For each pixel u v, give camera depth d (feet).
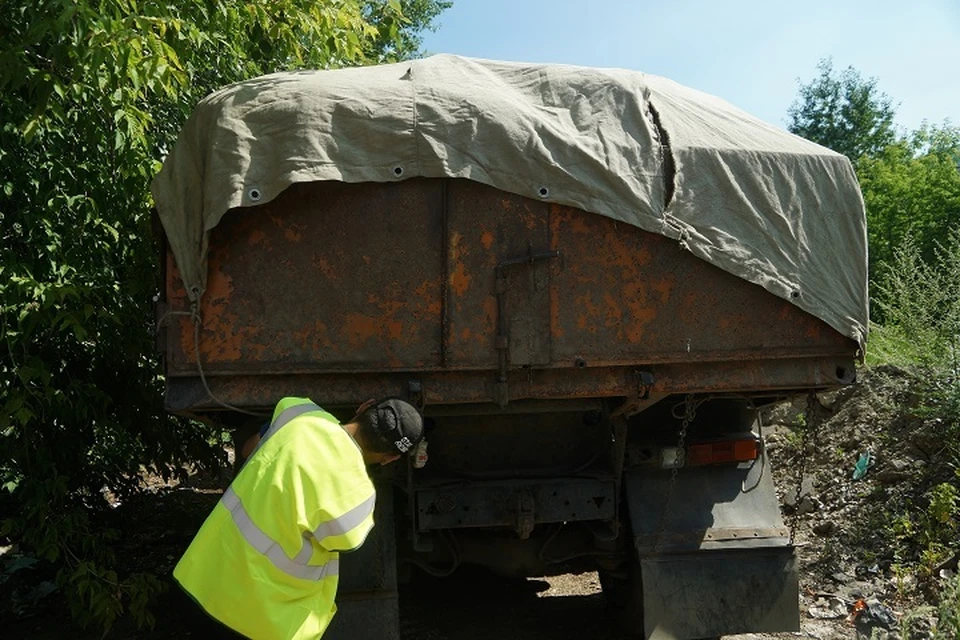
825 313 13.35
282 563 9.59
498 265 12.60
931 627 14.10
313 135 12.26
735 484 15.20
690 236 12.92
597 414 15.30
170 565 21.01
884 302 26.32
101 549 16.92
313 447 9.86
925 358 22.12
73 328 15.81
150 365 19.65
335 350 12.44
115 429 20.02
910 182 92.79
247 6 19.30
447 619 17.34
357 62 22.61
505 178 12.50
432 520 14.23
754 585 14.44
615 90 13.44
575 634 16.37
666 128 13.33
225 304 12.32
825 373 13.75
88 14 14.78
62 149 17.60
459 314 12.56
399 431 10.68
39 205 16.88
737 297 13.24
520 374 12.96
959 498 17.81
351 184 12.50
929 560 16.88
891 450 21.09
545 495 14.56
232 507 9.86
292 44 20.17
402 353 12.51
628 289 12.91
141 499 25.34
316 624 9.88
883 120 143.54
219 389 12.46
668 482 15.05
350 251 12.49
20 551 20.65
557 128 12.85
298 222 12.43
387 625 13.52
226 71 21.02
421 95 12.63
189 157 12.79
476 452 15.26
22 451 16.61
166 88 15.96
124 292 18.19
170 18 16.53
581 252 12.80
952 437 20.02
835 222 13.69
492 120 12.57
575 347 12.77
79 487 19.69
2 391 16.28
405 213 12.54
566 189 12.62
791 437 24.32
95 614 15.47
